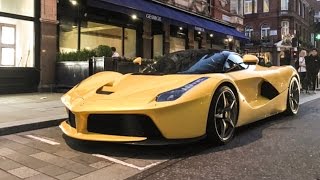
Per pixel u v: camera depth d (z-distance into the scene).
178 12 15.96
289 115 6.86
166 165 3.84
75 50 11.71
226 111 4.64
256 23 44.25
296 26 44.94
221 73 4.91
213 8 21.09
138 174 3.58
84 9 12.51
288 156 4.13
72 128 4.44
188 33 18.48
